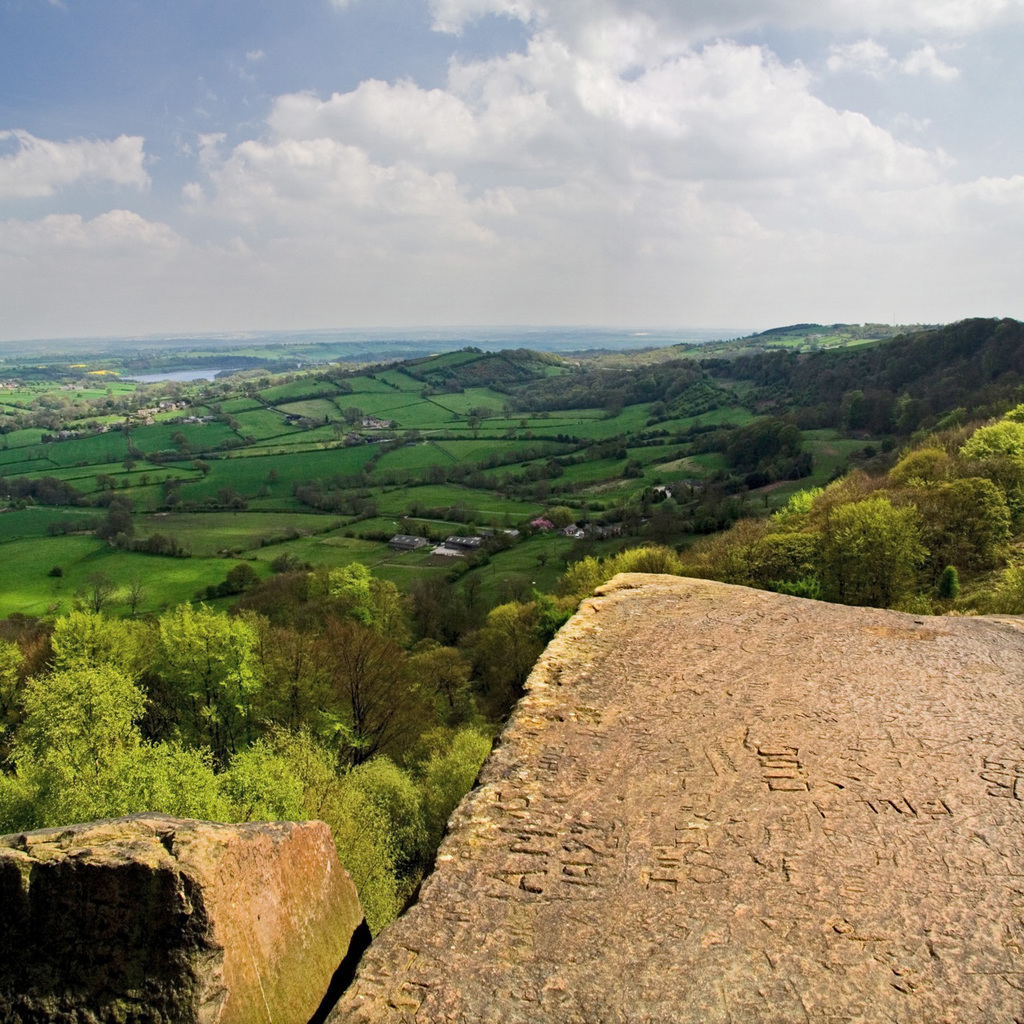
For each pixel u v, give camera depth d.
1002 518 39.78
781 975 6.42
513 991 6.35
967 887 7.41
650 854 8.12
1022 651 14.08
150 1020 5.80
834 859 7.91
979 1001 6.09
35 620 62.69
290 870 7.47
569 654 14.20
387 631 57.66
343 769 33.25
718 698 12.05
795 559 39.91
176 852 6.39
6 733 34.84
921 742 10.38
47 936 6.20
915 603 33.66
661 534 77.25
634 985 6.38
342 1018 6.12
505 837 8.52
